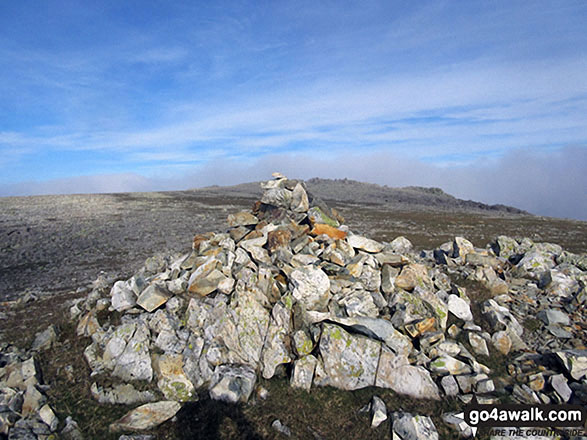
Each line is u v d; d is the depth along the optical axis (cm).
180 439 222
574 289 377
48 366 281
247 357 269
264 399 248
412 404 246
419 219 1513
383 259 350
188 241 920
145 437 222
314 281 295
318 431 228
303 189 401
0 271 634
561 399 249
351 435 226
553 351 298
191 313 296
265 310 287
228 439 221
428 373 262
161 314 295
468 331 310
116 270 638
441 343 288
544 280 390
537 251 438
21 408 243
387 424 230
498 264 421
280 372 267
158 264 406
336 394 252
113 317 312
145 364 265
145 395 249
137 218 1360
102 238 957
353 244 361
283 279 312
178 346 277
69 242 899
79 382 264
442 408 244
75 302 401
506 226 1334
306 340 271
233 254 332
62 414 239
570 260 438
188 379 258
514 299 369
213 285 310
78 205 1702
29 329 359
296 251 346
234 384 249
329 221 385
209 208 1739
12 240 902
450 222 1426
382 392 254
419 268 347
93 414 239
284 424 231
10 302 453
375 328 278
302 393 251
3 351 312
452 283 380
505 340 304
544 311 344
